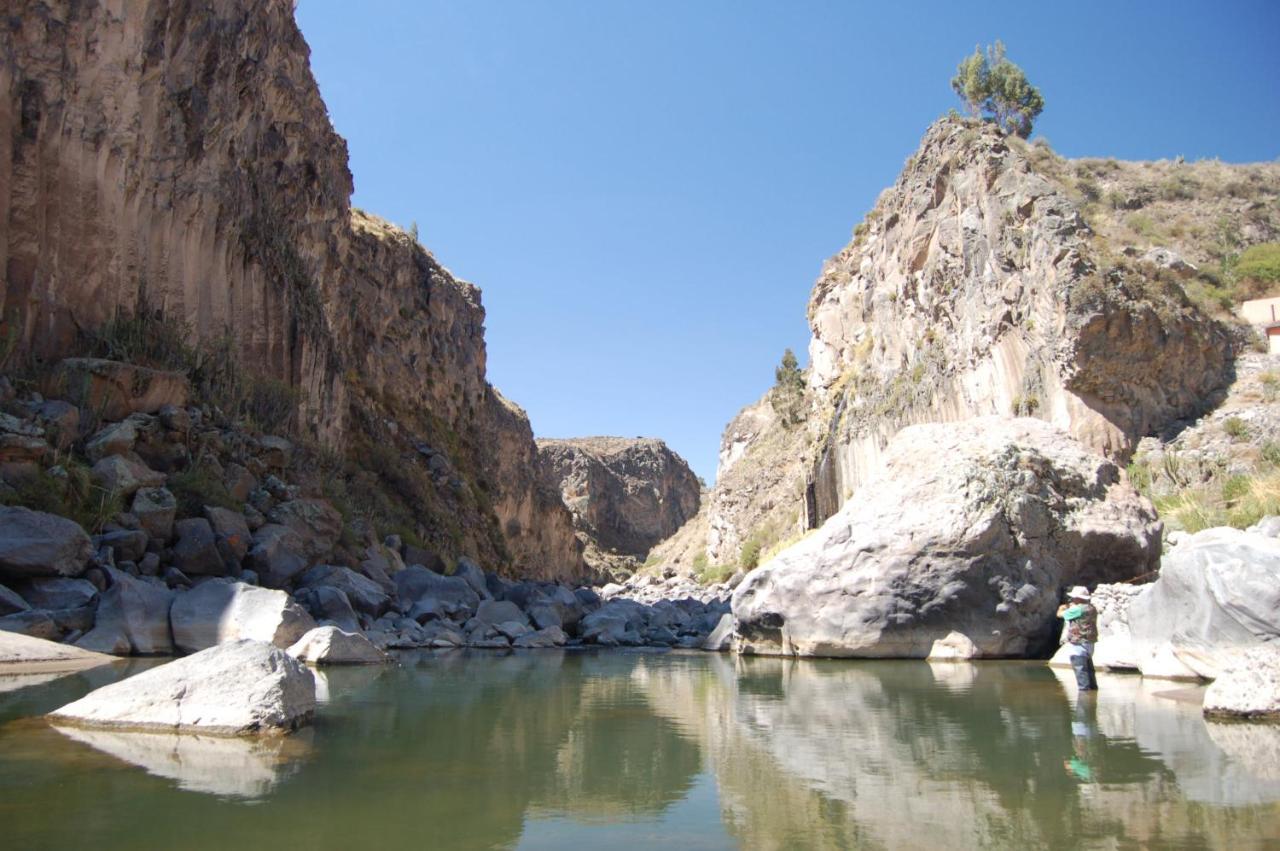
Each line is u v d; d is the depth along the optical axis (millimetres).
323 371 34031
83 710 7414
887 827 4742
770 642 16625
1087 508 15523
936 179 37844
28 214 18641
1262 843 4336
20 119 18797
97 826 4629
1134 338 25359
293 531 19656
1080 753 6551
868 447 40562
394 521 34844
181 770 5898
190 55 24688
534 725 8172
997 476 15273
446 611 20781
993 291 31594
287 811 5020
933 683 11328
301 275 33062
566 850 4414
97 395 18359
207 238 25672
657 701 9867
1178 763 6152
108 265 20859
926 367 36531
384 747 6926
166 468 18766
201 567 16594
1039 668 13086
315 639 12930
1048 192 29641
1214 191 37312
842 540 15875
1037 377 28062
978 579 14703
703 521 89438
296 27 35094
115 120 21219
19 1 18953
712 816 5027
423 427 56188
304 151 34500
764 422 77875
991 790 5484
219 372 23859
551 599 23375
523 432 84750
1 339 17516
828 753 6770
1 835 4461
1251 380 25797
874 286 46562
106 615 12719
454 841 4543
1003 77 47625
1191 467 22938
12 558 12688
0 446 14797
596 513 133375
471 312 73625
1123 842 4383
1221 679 8281
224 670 7684
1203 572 10547
